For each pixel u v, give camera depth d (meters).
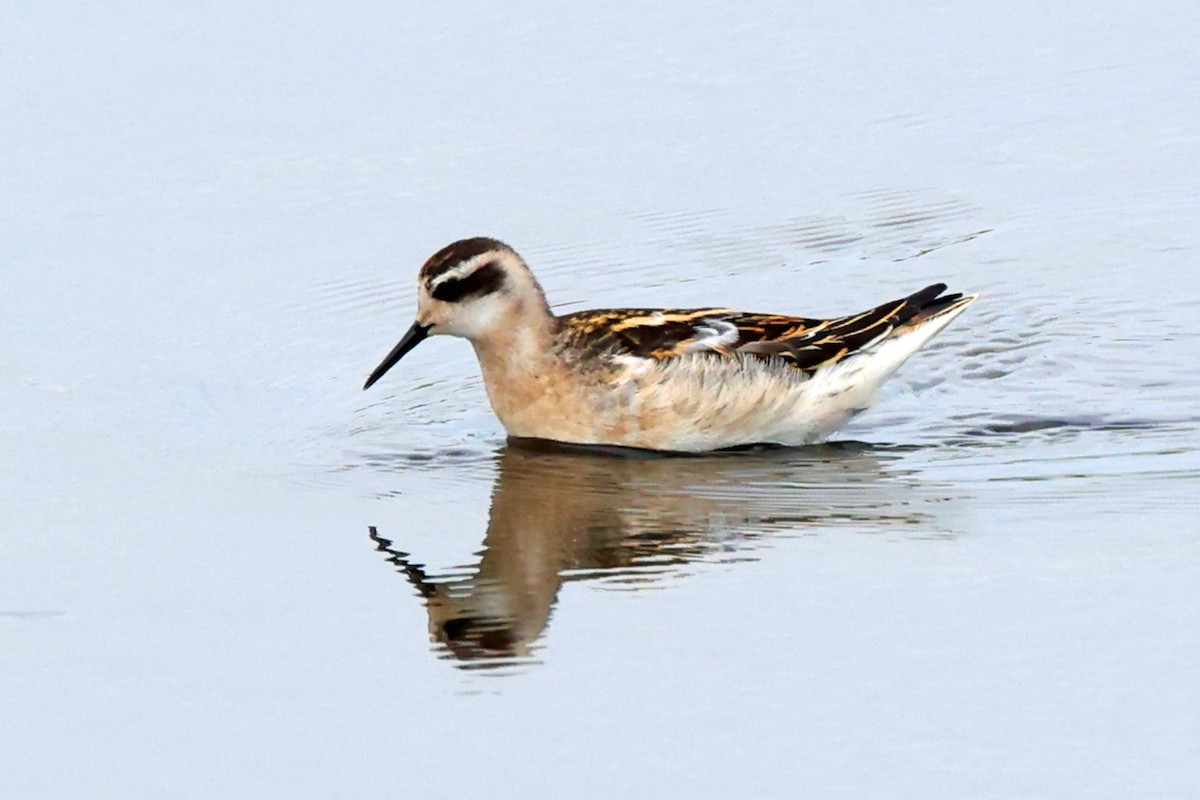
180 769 10.60
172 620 12.38
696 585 12.68
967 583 12.53
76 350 17.44
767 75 22.80
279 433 15.94
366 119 21.70
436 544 13.58
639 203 20.41
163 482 14.81
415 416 16.44
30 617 12.42
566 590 12.68
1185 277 18.75
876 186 20.78
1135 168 20.88
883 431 15.88
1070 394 16.42
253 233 19.67
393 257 19.22
